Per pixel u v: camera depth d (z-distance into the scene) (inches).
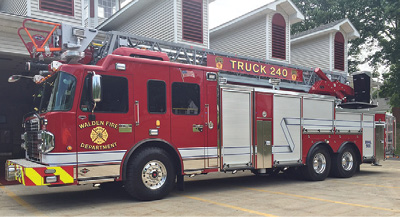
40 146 214.4
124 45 285.9
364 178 373.7
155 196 241.9
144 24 536.1
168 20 489.4
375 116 410.6
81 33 250.1
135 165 233.9
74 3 414.6
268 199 250.5
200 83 268.4
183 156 254.4
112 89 229.9
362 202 239.3
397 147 771.4
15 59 415.2
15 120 546.9
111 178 224.4
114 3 690.2
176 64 258.4
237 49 644.1
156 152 242.2
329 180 356.2
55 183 204.4
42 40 247.9
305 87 420.8
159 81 249.3
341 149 364.8
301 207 223.0
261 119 300.8
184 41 486.6
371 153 401.7
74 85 217.0
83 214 205.2
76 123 214.5
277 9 607.5
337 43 715.4
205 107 268.5
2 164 500.7
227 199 250.5
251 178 375.6
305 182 341.4
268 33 592.7
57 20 401.4
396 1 942.4
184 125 256.8
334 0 1104.2
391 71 915.4
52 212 211.3
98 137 221.0
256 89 299.7
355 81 419.2
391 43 940.0
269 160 304.2
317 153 347.9
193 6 498.3
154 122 243.6
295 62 766.5
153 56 263.4
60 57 246.8
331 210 214.2
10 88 341.1
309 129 338.3
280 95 317.4
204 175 403.5
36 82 245.9
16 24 332.2
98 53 275.6
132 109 235.5
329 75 446.6
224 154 275.6
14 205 233.3
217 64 334.6
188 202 239.0
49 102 220.1
